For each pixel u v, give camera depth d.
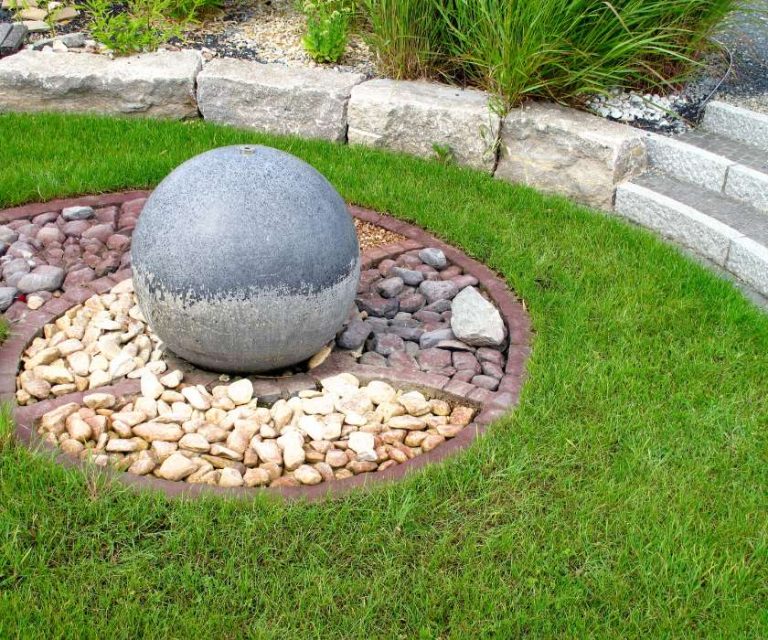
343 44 6.75
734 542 3.17
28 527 3.04
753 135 5.76
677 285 4.71
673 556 3.06
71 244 4.93
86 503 3.12
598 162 5.62
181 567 2.97
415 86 6.36
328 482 3.35
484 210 5.40
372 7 6.44
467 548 3.08
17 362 3.94
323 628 2.80
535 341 4.23
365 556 3.06
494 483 3.38
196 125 6.30
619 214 5.68
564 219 5.38
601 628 2.86
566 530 3.19
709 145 5.79
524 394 3.82
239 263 3.48
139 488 3.24
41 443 3.39
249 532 3.07
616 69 5.86
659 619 2.89
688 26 6.11
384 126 6.16
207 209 3.51
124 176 5.54
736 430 3.71
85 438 3.49
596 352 4.12
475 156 6.03
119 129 6.16
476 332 4.21
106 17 6.79
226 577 2.95
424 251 4.98
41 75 6.32
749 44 6.92
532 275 4.71
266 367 3.85
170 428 3.55
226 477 3.35
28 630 2.70
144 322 4.29
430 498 3.28
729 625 2.87
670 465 3.51
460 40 6.34
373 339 4.32
